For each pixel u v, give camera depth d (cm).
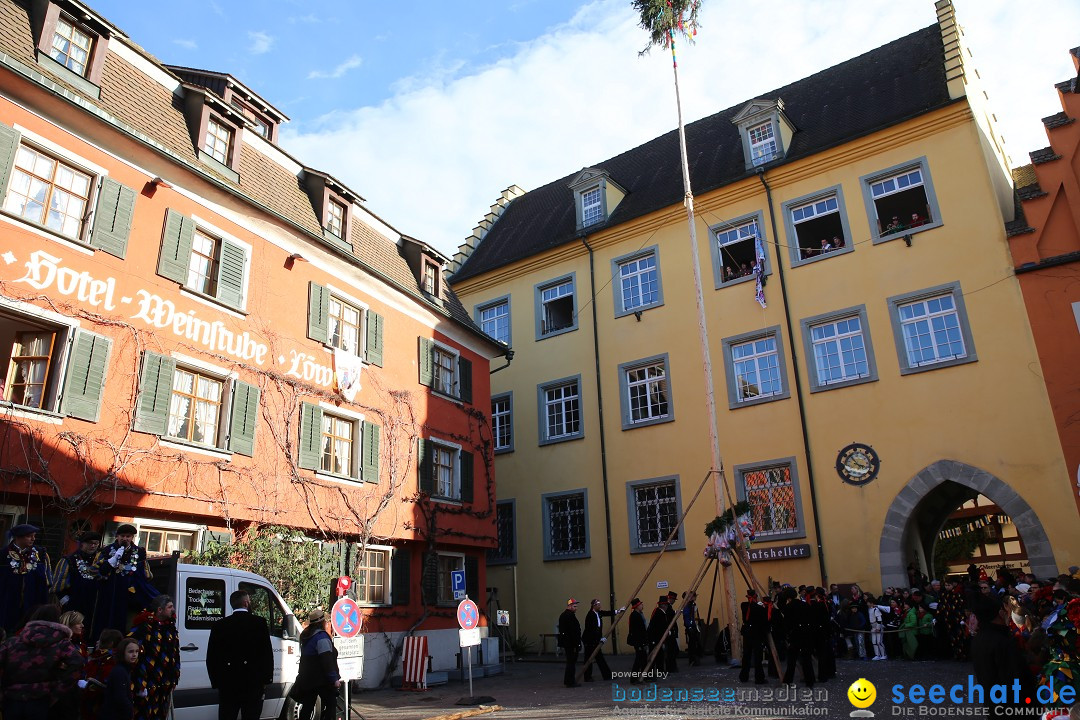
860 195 2155
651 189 2712
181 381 1373
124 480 1197
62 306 1174
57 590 830
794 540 2027
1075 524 1678
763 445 2141
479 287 2944
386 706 1333
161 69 1503
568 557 2433
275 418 1531
